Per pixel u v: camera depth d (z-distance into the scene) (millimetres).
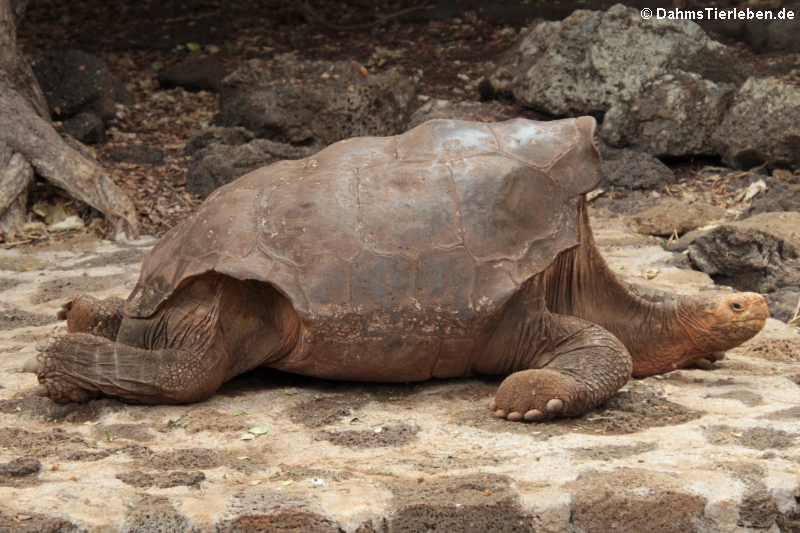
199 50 12773
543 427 4066
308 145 9695
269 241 4312
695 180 9117
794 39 11383
